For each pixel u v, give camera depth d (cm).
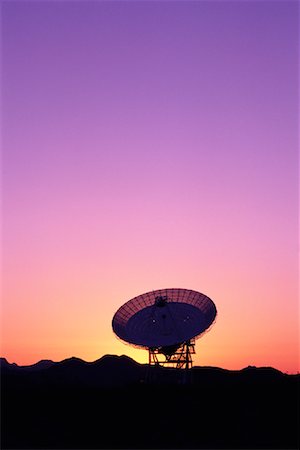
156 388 12469
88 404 11706
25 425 10475
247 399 11431
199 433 9881
